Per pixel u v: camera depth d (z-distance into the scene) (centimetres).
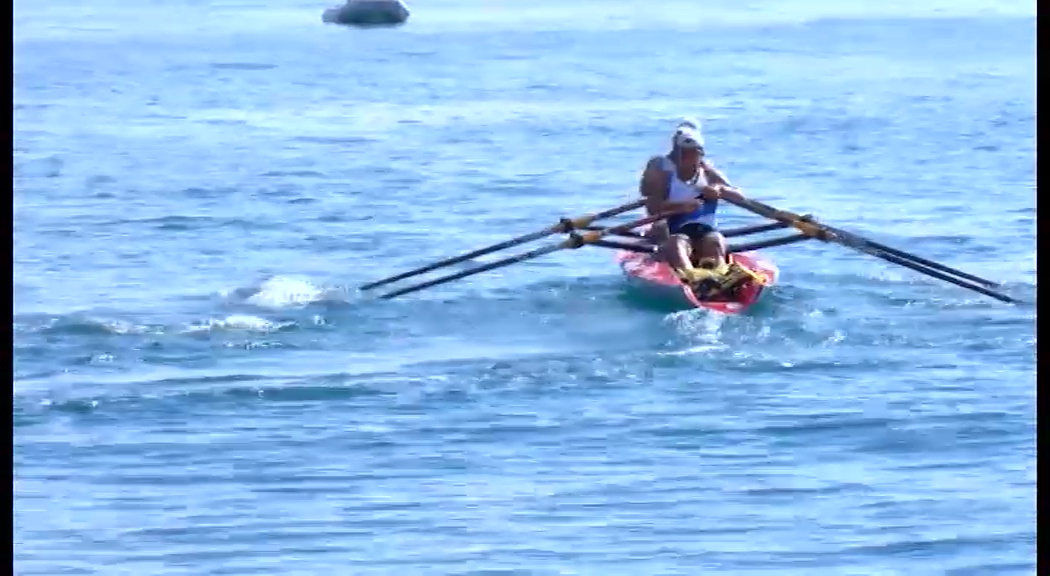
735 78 19488
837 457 6322
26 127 15838
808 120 15875
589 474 6144
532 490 6000
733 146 14512
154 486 6047
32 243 10438
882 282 8806
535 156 14012
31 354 7631
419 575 5306
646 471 6172
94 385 7150
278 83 19338
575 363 7444
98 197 12106
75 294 8850
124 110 17050
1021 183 12369
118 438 6506
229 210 11581
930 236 10656
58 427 6625
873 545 5522
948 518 5706
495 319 8188
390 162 13638
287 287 8956
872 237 10688
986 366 7362
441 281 8438
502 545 5541
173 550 5516
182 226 11038
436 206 11838
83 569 5384
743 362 7450
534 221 11425
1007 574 5316
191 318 8262
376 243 10531
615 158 13925
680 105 17125
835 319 8075
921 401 6919
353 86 19012
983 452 6334
